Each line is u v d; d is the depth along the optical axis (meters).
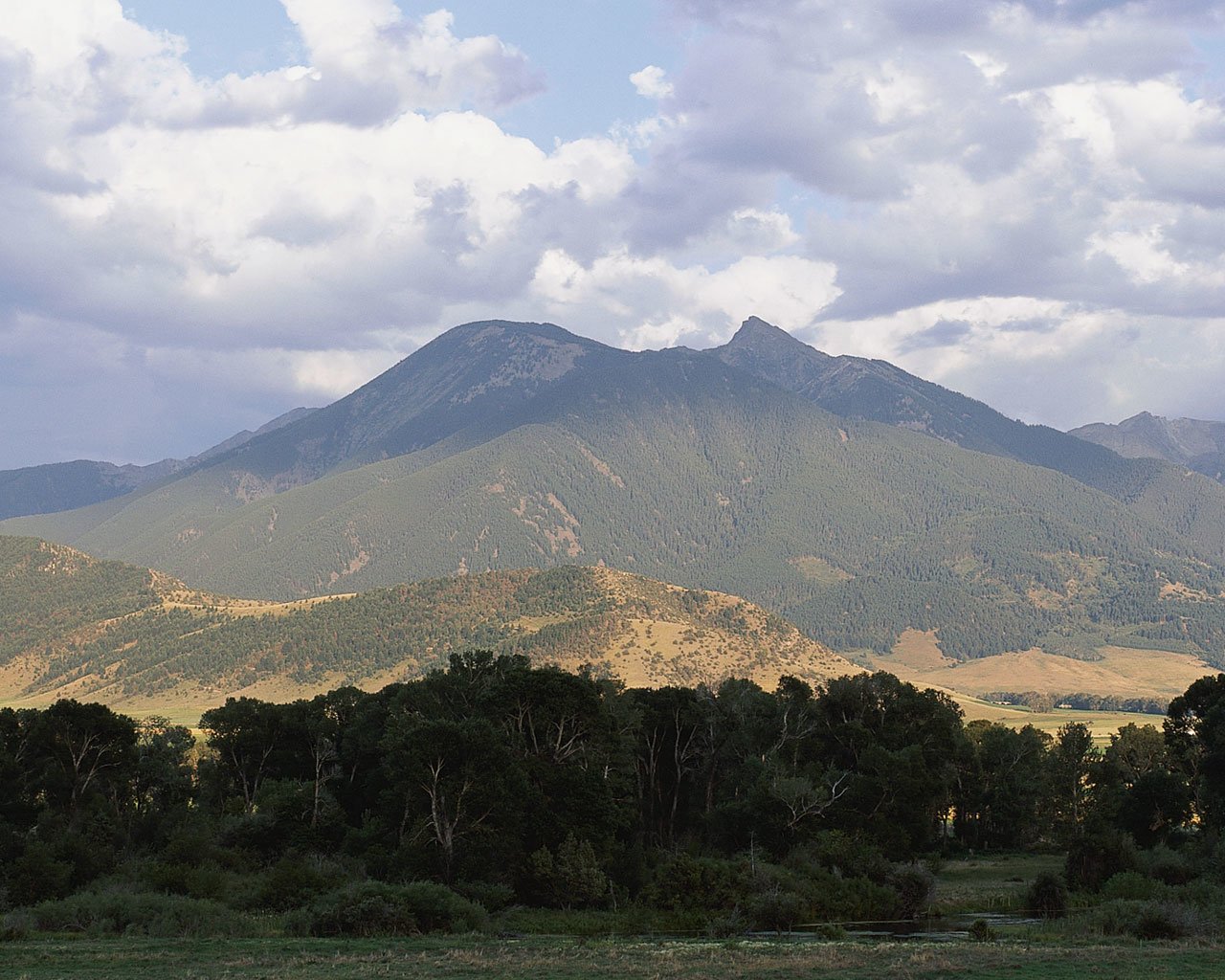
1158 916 62.75
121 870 86.31
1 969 48.03
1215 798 102.12
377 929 63.00
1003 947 55.59
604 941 61.41
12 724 104.44
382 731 104.50
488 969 48.38
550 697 91.31
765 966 48.91
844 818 97.38
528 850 81.75
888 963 49.41
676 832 111.31
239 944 57.56
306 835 95.81
